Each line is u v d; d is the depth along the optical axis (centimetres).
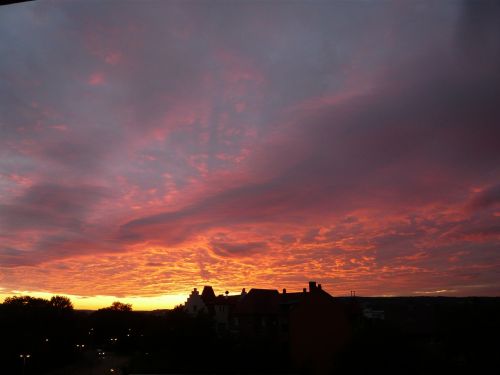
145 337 6738
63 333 9306
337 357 4244
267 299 6009
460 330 3772
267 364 4578
